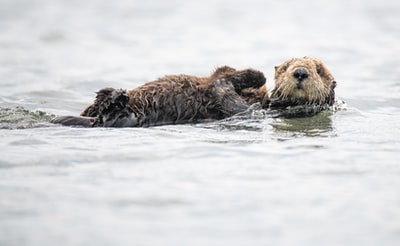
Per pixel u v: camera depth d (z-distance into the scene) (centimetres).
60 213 1426
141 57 3881
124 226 1371
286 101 2325
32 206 1459
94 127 2095
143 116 2184
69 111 2581
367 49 4022
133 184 1590
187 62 3734
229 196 1526
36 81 3219
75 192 1537
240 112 2231
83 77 3322
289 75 2270
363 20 4950
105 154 1802
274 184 1600
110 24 4938
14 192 1532
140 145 1891
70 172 1664
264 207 1468
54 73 3428
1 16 5197
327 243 1308
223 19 5097
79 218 1404
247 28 4756
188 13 5362
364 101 2736
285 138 2002
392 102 2727
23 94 2892
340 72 3450
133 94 2209
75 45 4238
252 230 1360
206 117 2267
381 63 3647
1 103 2662
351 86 3105
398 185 1589
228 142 1941
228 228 1368
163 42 4325
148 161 1755
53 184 1583
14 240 1306
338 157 1798
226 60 3772
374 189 1566
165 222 1391
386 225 1381
